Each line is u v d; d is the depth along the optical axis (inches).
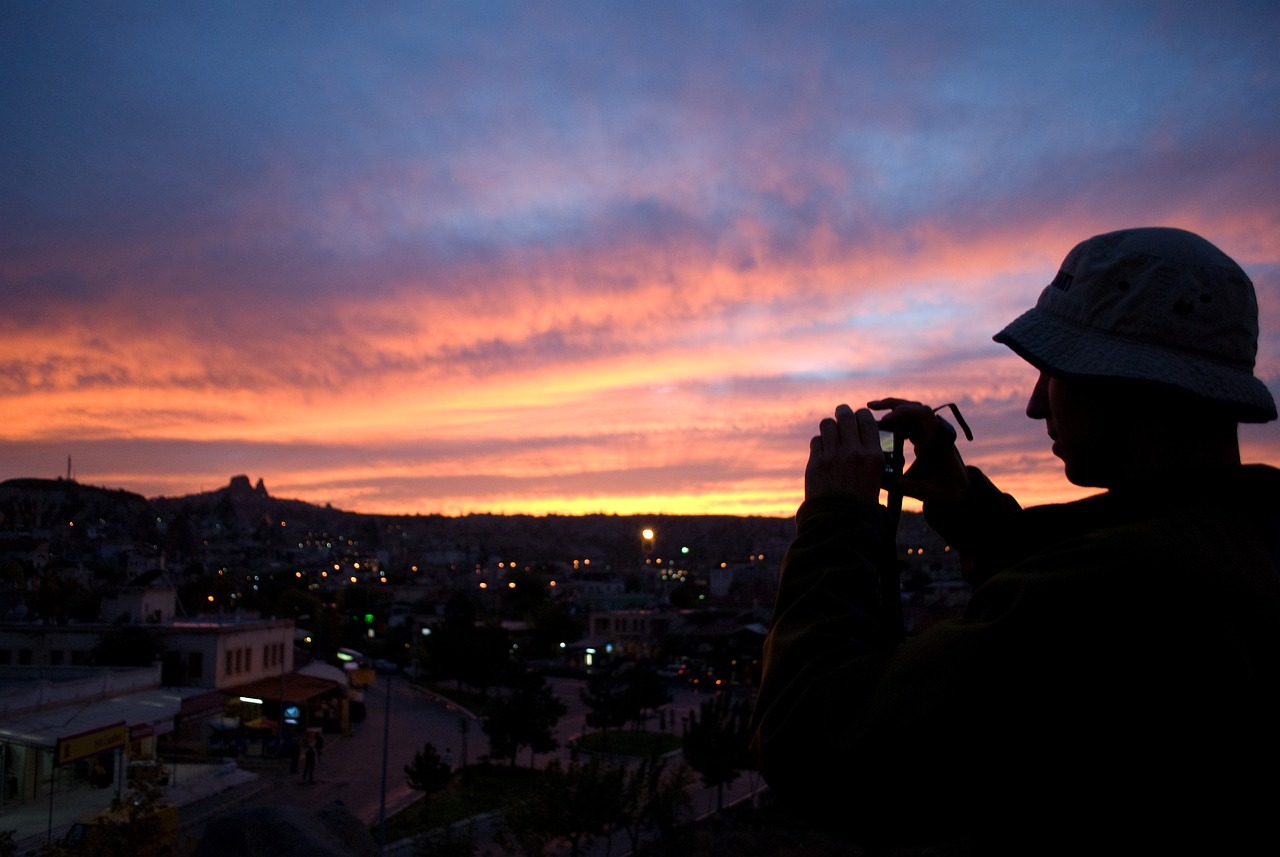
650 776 1026.1
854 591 50.8
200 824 1187.3
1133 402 49.3
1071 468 53.8
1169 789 39.9
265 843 148.3
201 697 1669.5
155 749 1488.7
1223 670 40.3
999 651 42.0
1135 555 42.4
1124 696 40.6
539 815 968.3
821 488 55.7
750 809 1024.9
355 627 4719.5
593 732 2321.6
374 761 1886.1
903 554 3713.1
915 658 44.8
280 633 2247.8
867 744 43.2
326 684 2204.7
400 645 3838.6
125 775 1249.4
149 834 697.6
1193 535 43.8
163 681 1923.0
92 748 1188.5
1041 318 54.1
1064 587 42.2
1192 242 50.5
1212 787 39.7
